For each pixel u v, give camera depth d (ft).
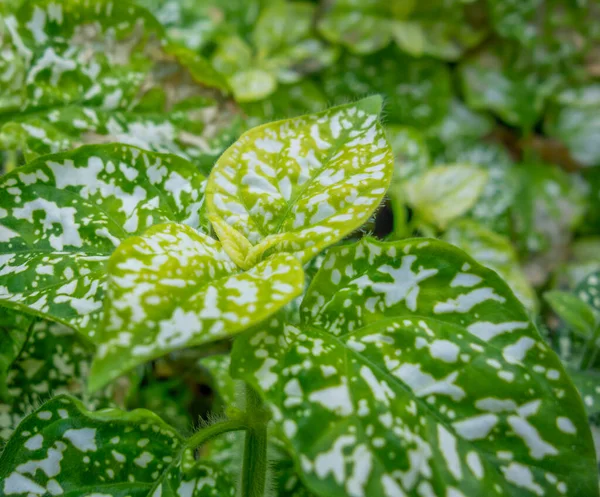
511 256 1.06
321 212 0.52
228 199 0.53
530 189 1.37
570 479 0.46
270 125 0.56
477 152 1.41
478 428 0.46
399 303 0.50
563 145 1.43
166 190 0.57
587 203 1.40
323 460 0.44
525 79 1.44
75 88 0.68
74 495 0.52
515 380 0.47
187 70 0.71
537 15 1.37
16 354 0.64
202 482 0.53
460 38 1.42
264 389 0.46
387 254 0.51
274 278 0.47
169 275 0.46
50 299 0.51
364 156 0.54
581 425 0.46
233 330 0.44
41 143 0.66
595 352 0.76
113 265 0.45
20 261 0.53
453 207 1.02
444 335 0.48
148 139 0.70
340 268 0.51
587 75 1.41
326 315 0.50
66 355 0.67
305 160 0.54
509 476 0.46
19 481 0.52
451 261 0.50
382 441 0.45
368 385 0.47
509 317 0.48
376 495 0.44
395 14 1.38
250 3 1.38
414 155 1.11
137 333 0.43
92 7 0.67
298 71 1.34
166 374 0.90
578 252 1.35
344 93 1.41
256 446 0.54
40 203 0.55
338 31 1.37
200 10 1.23
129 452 0.53
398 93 1.42
